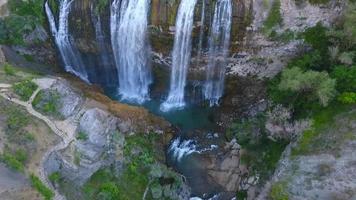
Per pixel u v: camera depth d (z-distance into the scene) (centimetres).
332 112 3097
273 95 3369
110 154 3175
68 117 3238
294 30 3306
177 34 3434
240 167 3275
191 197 3228
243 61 3494
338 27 3272
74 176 3027
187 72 3653
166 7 3362
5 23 3634
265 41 3353
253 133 3316
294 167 2969
